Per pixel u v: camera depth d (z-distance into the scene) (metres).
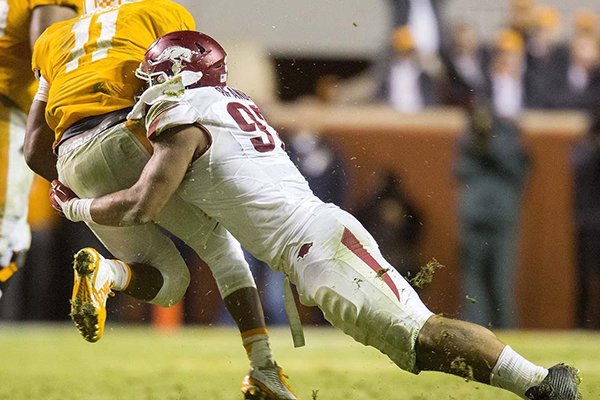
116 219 16.38
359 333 15.70
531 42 50.09
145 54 16.69
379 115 45.72
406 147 45.72
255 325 17.98
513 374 15.12
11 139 21.55
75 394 21.73
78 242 45.12
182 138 15.99
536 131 46.75
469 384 22.73
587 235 45.16
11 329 44.53
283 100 54.03
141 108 16.31
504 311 43.88
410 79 49.06
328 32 54.56
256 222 16.14
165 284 18.00
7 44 21.00
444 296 45.19
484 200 43.06
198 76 16.30
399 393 21.36
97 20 17.53
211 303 44.09
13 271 22.28
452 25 50.75
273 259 16.20
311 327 44.28
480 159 43.00
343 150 45.06
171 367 28.19
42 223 45.06
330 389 22.17
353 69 54.66
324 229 15.84
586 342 37.09
